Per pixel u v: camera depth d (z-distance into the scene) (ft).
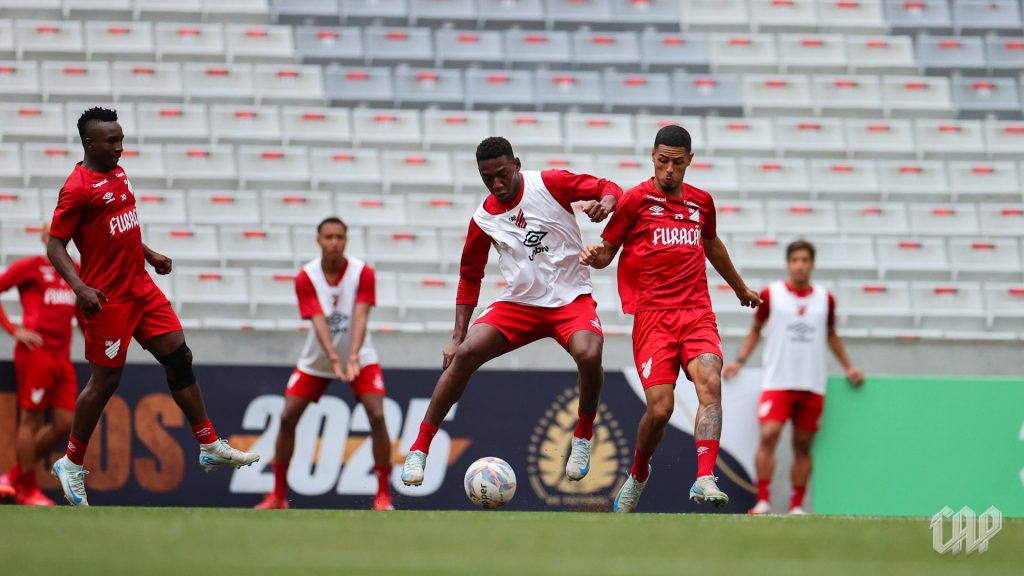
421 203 146.41
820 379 118.73
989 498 121.08
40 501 110.32
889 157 163.84
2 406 111.75
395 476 115.96
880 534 53.21
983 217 154.51
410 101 161.38
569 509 116.78
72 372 111.96
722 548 46.16
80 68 154.10
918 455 120.67
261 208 143.95
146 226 136.15
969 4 185.47
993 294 143.95
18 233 133.90
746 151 161.27
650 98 166.71
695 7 179.52
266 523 53.93
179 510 64.90
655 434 77.66
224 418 115.03
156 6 165.17
